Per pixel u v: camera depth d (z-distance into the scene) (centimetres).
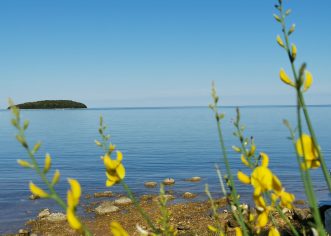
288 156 4553
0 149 6209
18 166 4006
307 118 146
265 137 7606
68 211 123
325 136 7431
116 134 9231
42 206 2088
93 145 6438
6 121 19038
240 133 175
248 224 193
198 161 4184
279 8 154
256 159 174
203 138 7725
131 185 2708
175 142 6862
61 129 11906
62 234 1573
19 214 1928
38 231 1636
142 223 1594
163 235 216
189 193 2253
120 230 138
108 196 2308
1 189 2650
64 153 5319
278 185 150
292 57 145
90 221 1717
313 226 143
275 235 191
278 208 175
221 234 230
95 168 3775
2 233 1638
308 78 140
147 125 13938
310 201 142
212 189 2498
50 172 3550
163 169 3631
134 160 4366
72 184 126
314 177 2847
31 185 125
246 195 2034
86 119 19900
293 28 148
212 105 190
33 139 7975
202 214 1650
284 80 142
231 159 4234
